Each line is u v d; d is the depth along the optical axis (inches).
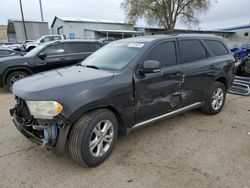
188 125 166.2
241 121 174.9
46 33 1279.5
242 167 113.2
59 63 293.9
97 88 109.3
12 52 427.5
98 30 1370.6
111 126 117.9
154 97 134.6
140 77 126.6
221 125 166.7
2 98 249.0
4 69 263.6
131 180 104.1
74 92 103.3
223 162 117.6
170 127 162.6
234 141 141.3
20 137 147.9
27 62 273.7
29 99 101.7
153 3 1360.7
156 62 122.8
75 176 107.4
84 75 120.9
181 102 153.3
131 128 127.9
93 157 110.9
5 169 113.1
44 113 99.3
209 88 174.6
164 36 150.9
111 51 151.4
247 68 276.1
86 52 312.5
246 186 99.3
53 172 110.5
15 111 119.0
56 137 103.7
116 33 1398.9
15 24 1200.8
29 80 122.5
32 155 125.9
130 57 132.6
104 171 111.1
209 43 177.9
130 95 122.1
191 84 157.4
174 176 106.6
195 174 107.9
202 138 145.6
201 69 162.2
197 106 170.4
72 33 1387.8
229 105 217.0
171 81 142.6
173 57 147.4
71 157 114.3
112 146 121.0
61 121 99.9
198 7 1382.9
